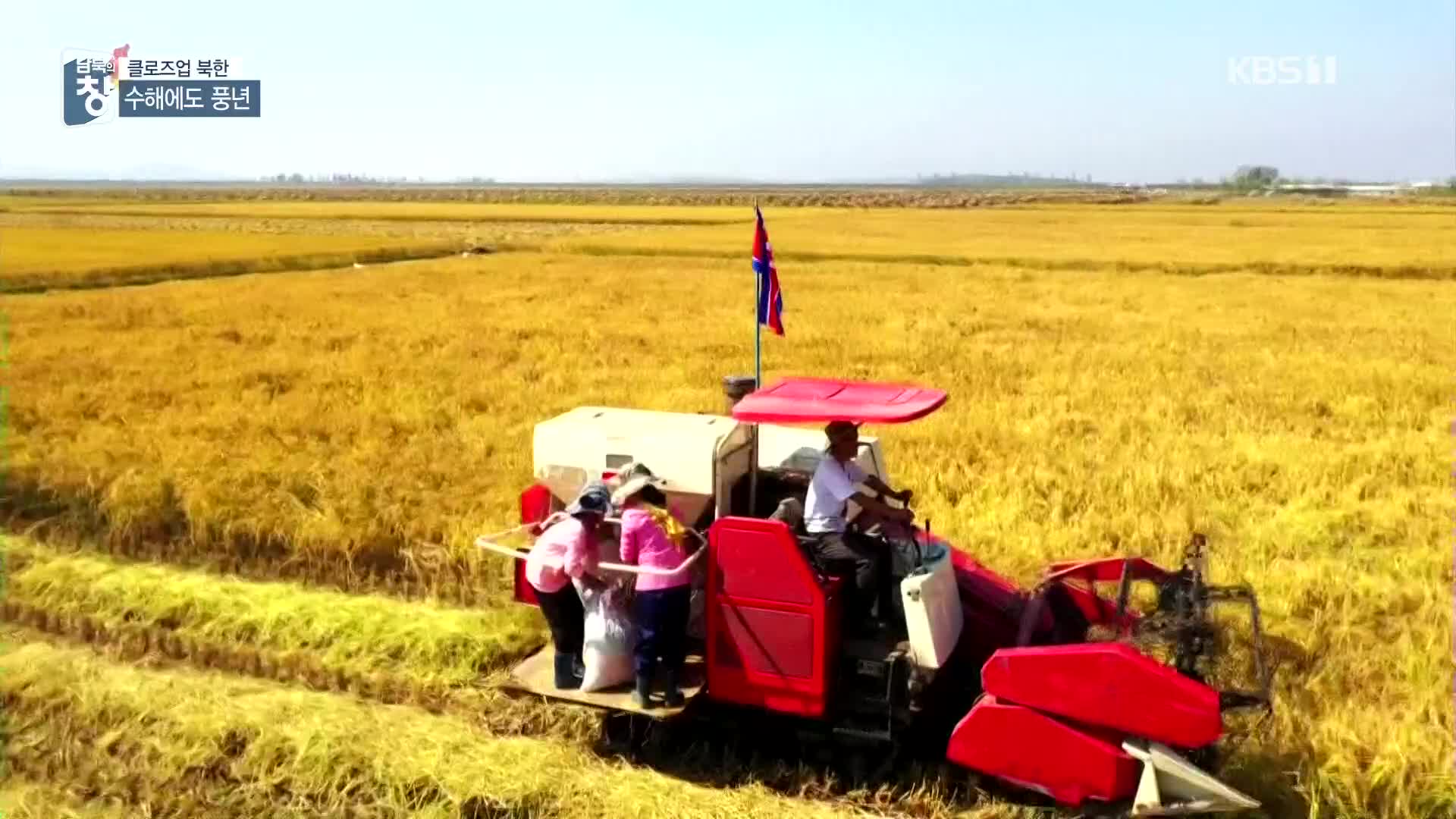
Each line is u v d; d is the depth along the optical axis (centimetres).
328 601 845
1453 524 1009
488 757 632
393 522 1004
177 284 3394
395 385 1667
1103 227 6838
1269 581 852
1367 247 4819
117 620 827
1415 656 709
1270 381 1755
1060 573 672
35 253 4175
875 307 2820
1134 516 1002
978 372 1852
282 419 1402
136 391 1600
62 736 664
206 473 1102
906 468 1171
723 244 5116
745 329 2375
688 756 659
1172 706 527
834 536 614
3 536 998
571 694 639
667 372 1795
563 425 707
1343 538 993
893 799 614
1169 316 2642
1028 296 3112
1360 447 1298
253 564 963
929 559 626
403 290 3172
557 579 640
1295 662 736
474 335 2241
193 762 636
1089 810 562
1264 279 3628
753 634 605
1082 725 551
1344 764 595
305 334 2247
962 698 655
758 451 730
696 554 617
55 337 2177
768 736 667
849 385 655
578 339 2211
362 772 625
